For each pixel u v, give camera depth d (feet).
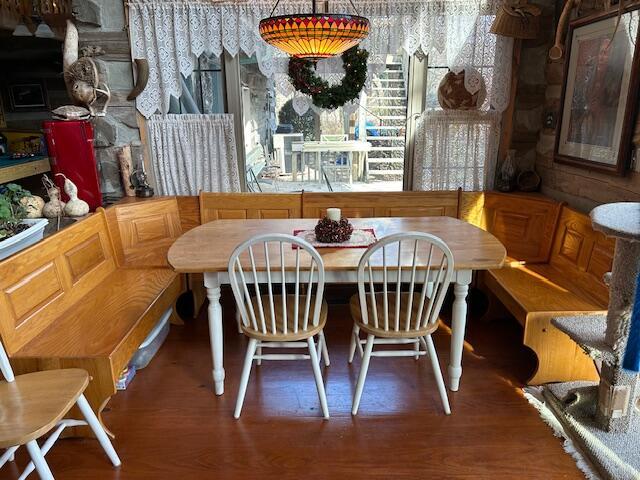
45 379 5.57
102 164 10.88
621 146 7.67
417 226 8.61
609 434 6.31
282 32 5.94
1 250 6.99
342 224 7.71
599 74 8.32
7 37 14.07
